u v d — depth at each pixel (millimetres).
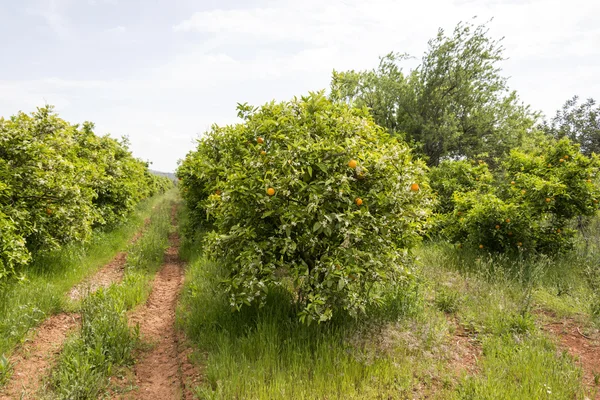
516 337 3887
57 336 4160
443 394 3012
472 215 7219
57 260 6621
